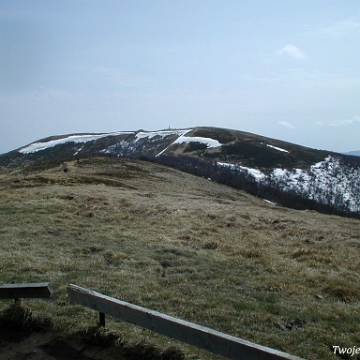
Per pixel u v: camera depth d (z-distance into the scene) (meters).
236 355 5.24
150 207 21.44
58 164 66.25
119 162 74.25
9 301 7.74
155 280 9.95
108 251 12.12
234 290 9.57
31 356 5.92
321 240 15.76
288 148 191.00
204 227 17.22
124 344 6.23
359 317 8.17
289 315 8.12
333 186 143.50
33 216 17.25
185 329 5.71
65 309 7.59
